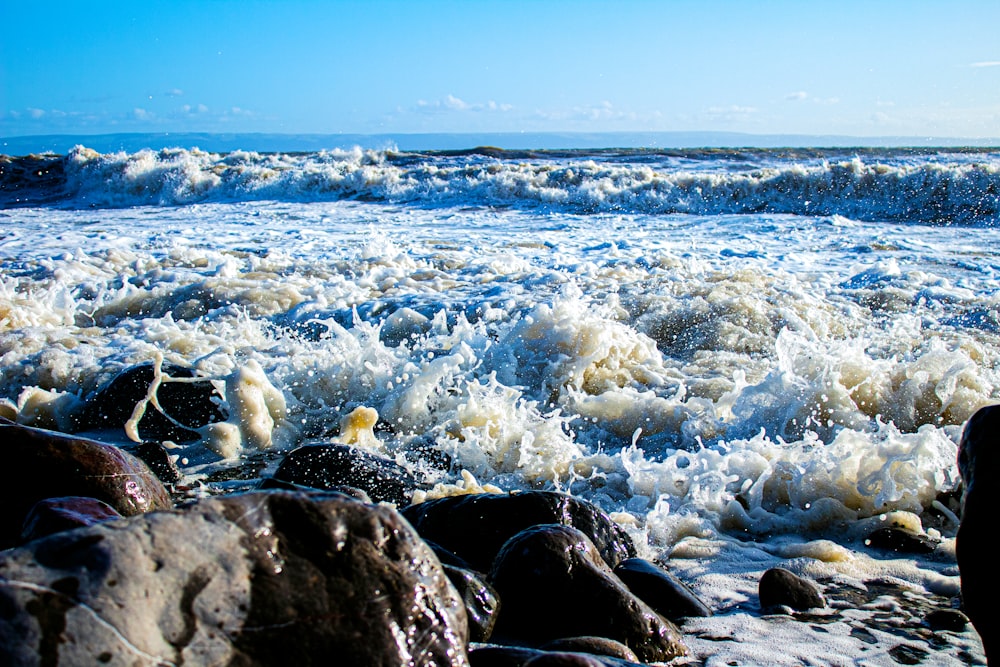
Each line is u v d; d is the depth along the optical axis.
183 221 15.61
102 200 21.72
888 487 3.63
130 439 4.59
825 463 3.80
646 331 6.36
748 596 2.88
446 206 17.30
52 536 1.51
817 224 13.45
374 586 1.68
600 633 2.40
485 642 2.38
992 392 4.71
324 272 9.12
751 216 14.86
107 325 7.38
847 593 2.88
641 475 3.90
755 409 4.65
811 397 4.62
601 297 7.05
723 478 3.76
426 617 1.72
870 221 14.23
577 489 4.01
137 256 10.26
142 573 1.49
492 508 3.09
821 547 3.25
